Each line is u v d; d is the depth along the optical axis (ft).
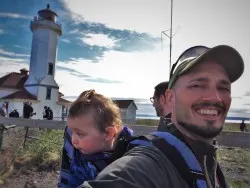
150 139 1.12
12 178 5.76
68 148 1.86
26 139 9.30
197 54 1.32
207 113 1.23
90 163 1.73
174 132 1.24
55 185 5.44
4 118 7.75
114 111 1.82
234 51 1.26
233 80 1.36
